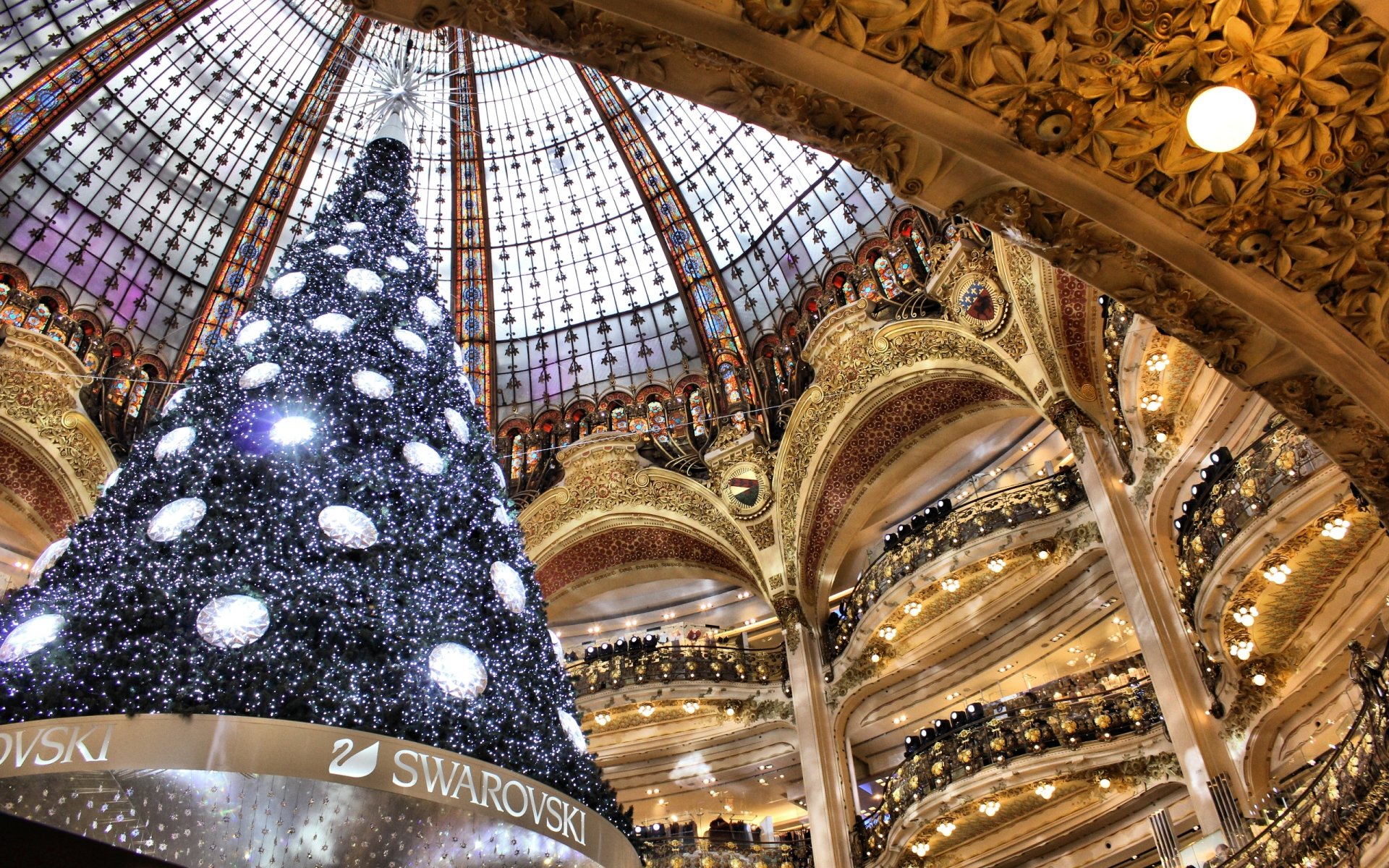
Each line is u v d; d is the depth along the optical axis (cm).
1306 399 589
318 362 1102
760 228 2212
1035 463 1952
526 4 481
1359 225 515
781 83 511
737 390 2272
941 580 1755
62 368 1862
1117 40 472
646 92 2172
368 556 926
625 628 2394
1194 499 1257
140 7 1902
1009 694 1892
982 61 483
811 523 2100
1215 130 468
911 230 2003
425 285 1385
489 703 917
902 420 2041
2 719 730
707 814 2286
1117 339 1491
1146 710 1471
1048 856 1691
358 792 880
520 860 1010
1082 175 520
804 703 1919
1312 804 998
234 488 932
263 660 804
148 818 871
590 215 2333
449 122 2261
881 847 1667
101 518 924
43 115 1867
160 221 2095
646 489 2253
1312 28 458
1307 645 1218
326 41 2142
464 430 1179
